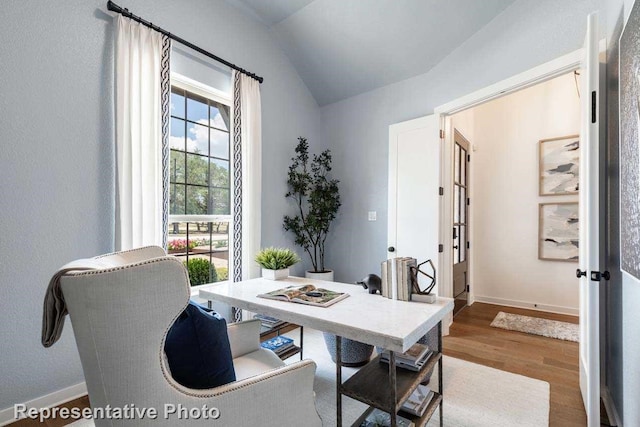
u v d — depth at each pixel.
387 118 3.66
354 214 3.95
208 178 3.03
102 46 2.19
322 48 3.53
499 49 2.59
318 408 1.94
